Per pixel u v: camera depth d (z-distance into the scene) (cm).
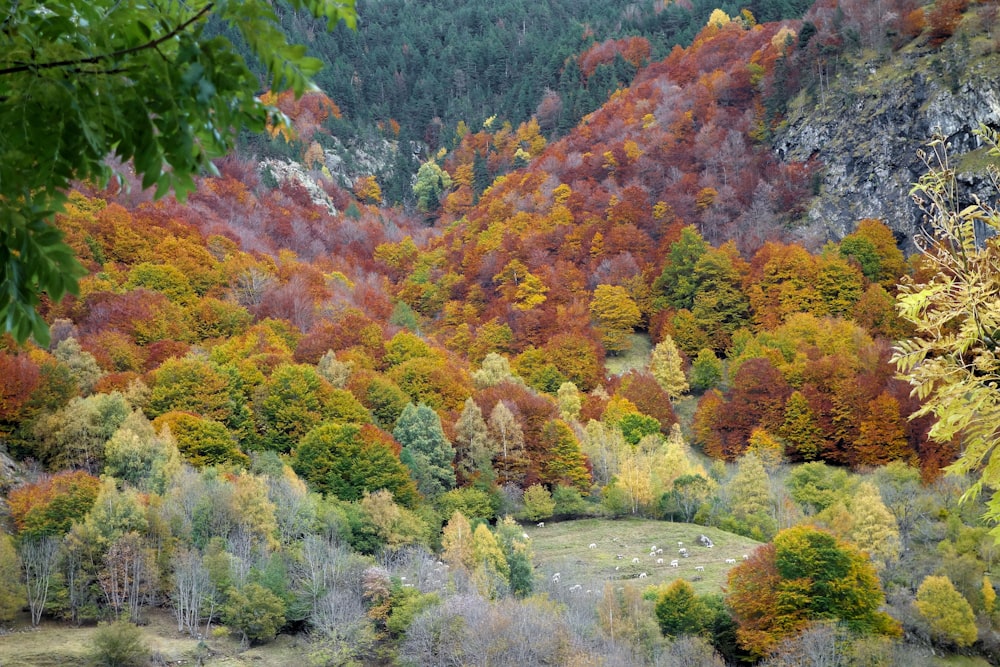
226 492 4831
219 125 498
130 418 5638
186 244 10231
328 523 5091
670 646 4078
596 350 10544
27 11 488
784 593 4275
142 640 3950
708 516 6600
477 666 3641
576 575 5216
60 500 4469
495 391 8138
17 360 5700
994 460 980
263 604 4119
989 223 1008
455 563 4856
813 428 8419
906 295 1014
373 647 4125
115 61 484
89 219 9631
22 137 479
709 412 8850
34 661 3594
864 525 5584
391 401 7606
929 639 4562
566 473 7156
